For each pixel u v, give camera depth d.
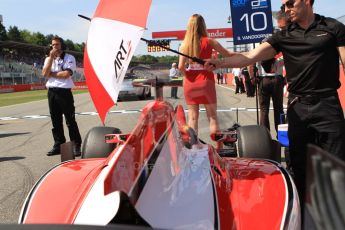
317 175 1.17
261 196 2.76
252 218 2.48
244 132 4.46
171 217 2.22
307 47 3.33
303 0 3.27
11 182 5.71
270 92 7.25
